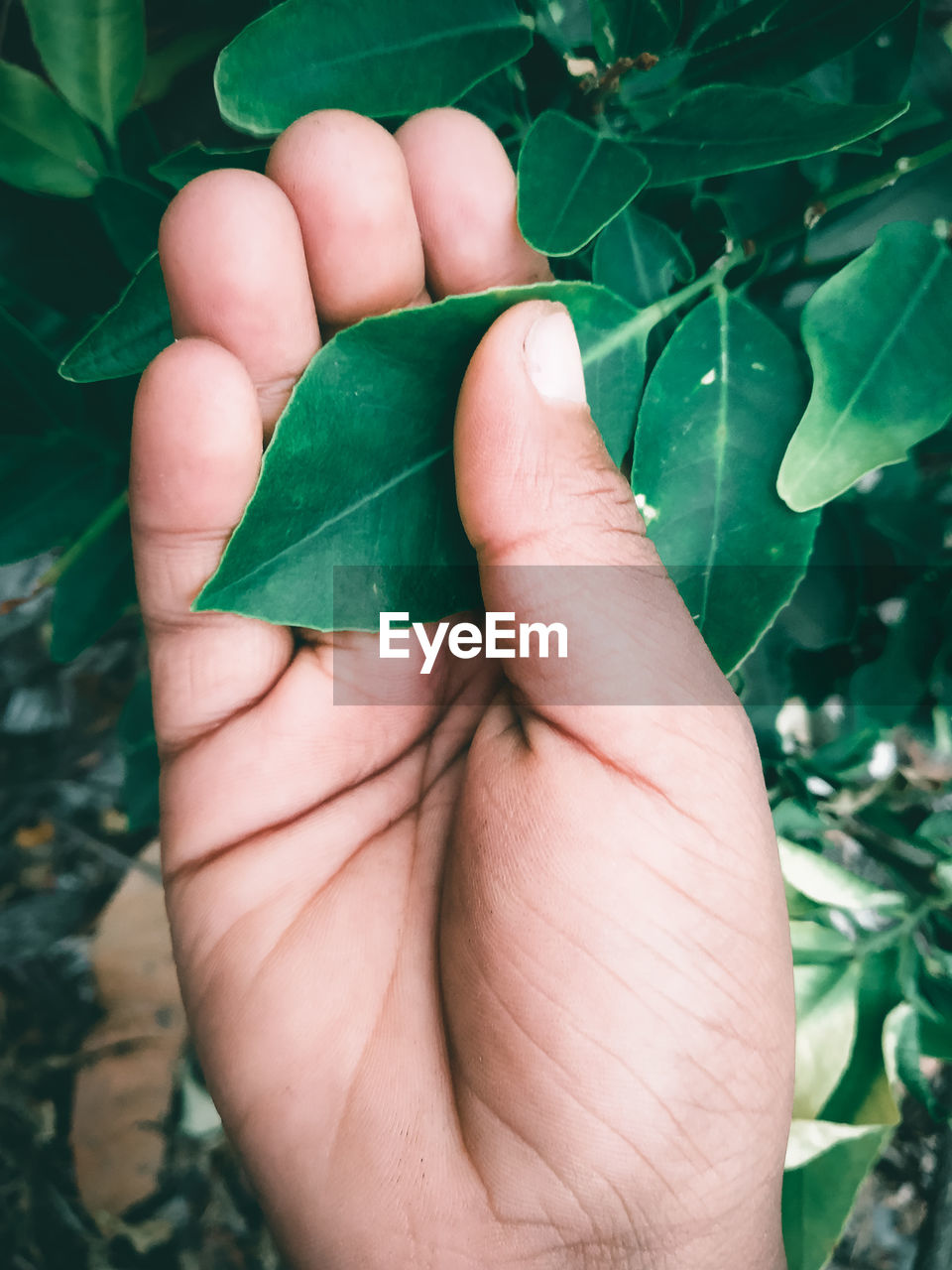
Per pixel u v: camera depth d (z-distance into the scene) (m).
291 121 0.11
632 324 0.13
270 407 0.14
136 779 0.19
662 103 0.12
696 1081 0.13
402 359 0.12
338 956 0.14
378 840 0.15
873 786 0.18
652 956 0.13
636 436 0.13
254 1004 0.14
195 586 0.14
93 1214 0.26
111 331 0.13
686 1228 0.13
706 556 0.13
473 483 0.13
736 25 0.12
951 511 0.16
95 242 0.15
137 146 0.15
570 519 0.13
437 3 0.12
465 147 0.13
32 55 0.18
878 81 0.14
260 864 0.14
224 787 0.15
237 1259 0.27
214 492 0.13
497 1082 0.13
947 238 0.13
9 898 0.29
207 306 0.13
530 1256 0.13
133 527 0.14
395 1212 0.13
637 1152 0.13
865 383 0.12
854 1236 0.26
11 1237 0.27
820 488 0.12
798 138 0.11
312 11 0.11
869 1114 0.16
